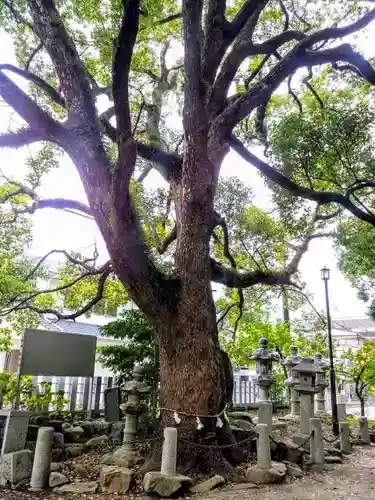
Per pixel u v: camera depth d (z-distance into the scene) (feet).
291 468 21.61
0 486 17.98
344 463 25.11
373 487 19.71
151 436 22.11
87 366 30.83
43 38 21.63
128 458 20.92
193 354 20.89
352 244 33.42
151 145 28.73
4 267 33.86
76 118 20.94
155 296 21.27
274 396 50.44
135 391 22.43
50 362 28.19
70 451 23.47
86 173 20.47
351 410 59.72
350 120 27.68
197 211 22.71
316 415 40.57
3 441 20.20
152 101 34.78
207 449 19.56
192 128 22.07
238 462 21.58
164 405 20.80
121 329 31.30
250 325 51.44
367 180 28.81
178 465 18.99
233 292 50.01
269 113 36.70
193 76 21.22
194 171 22.41
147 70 36.83
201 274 22.17
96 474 19.84
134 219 20.20
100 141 20.86
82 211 27.66
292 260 34.47
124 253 20.15
